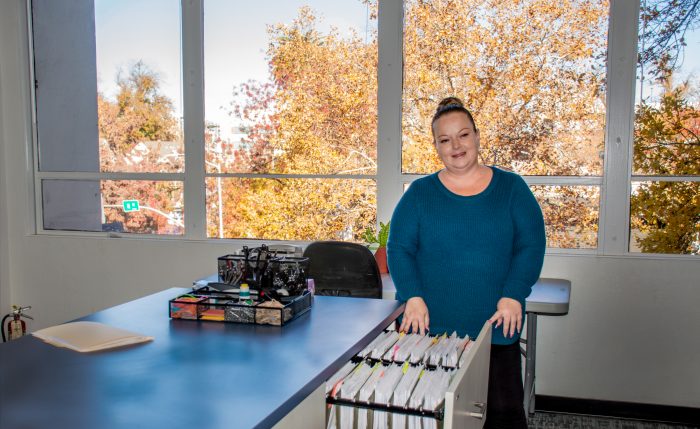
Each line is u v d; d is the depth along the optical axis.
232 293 2.02
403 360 1.69
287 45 3.71
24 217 4.23
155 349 1.58
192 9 3.83
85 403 1.21
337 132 3.67
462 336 2.03
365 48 3.58
